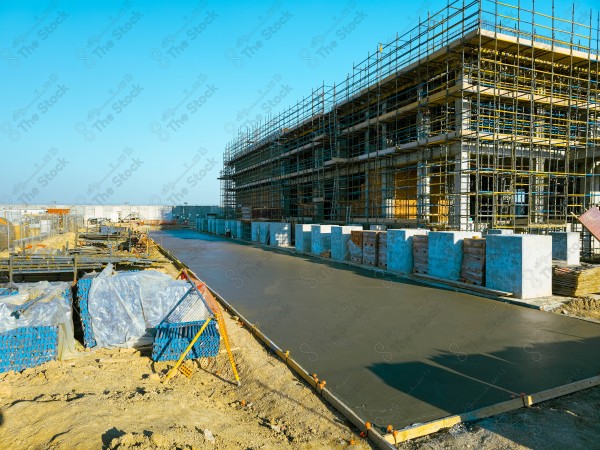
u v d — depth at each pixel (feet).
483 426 17.03
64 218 107.65
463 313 35.45
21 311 25.49
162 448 13.66
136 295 28.71
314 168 114.42
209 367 25.09
